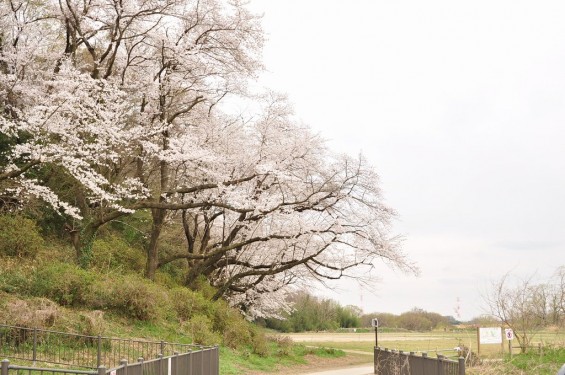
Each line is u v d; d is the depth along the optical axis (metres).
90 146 24.58
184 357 13.59
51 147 23.38
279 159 32.69
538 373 18.30
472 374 17.86
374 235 33.25
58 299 22.31
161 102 32.03
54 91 26.50
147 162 31.89
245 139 34.41
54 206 24.92
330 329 75.75
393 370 19.27
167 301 27.70
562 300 25.98
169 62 31.81
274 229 35.12
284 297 40.81
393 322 86.88
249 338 31.59
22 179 24.58
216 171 32.19
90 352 19.09
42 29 30.91
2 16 28.78
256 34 32.44
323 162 32.97
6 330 17.56
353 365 32.47
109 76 30.19
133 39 32.41
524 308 25.94
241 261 36.12
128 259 32.56
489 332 26.25
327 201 33.38
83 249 27.50
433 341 45.94
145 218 36.50
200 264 34.38
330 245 34.03
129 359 19.36
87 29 30.98
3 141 27.59
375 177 32.66
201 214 35.38
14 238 25.12
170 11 31.17
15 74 27.17
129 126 32.94
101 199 26.45
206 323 28.42
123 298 24.55
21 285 21.73
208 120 34.38
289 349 33.97
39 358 17.25
